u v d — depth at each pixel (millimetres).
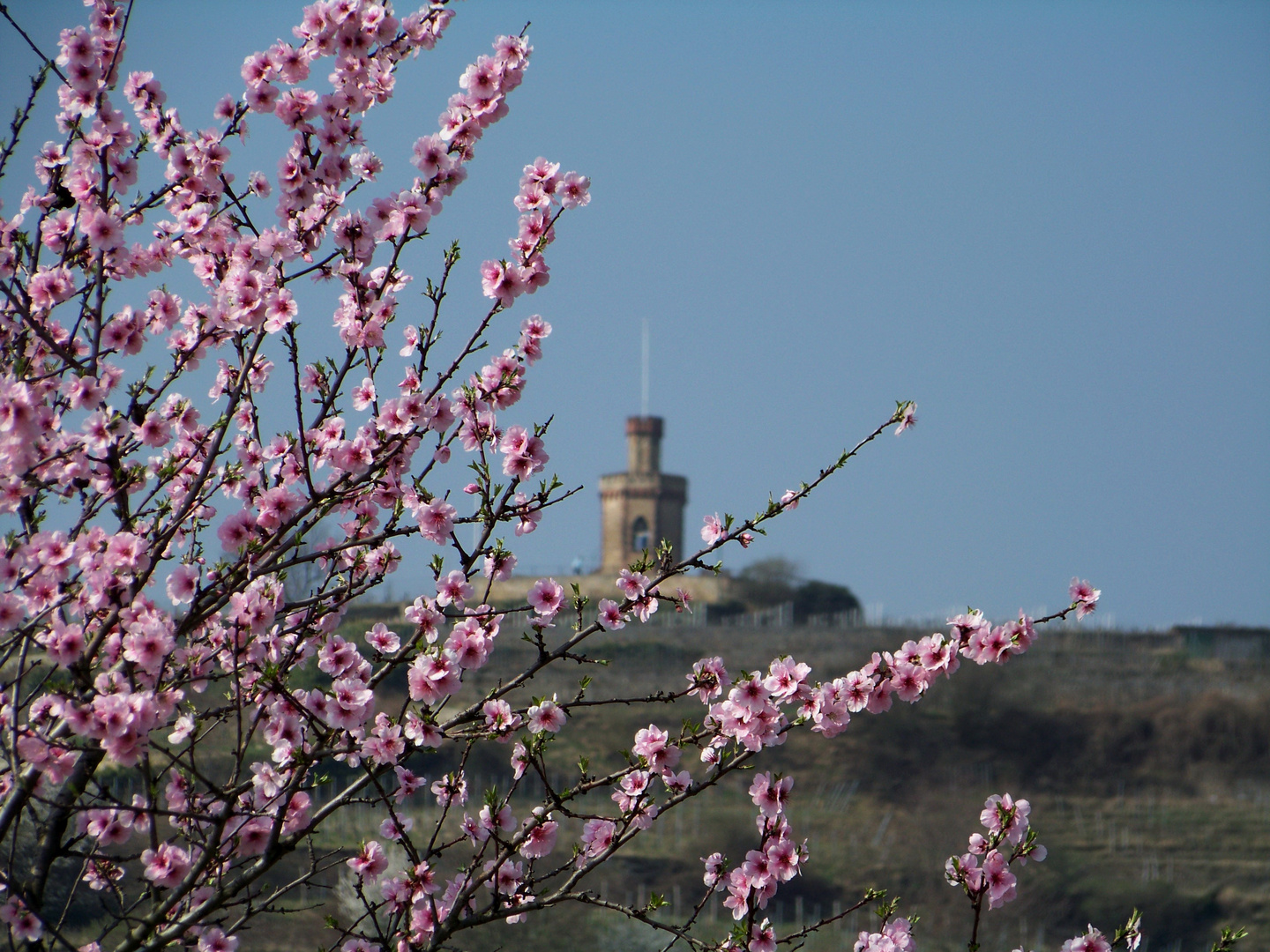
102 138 20875
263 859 18344
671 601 21094
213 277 22359
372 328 20719
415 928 21188
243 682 20828
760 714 20141
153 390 21781
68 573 18031
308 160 21172
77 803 18938
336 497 19797
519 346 21734
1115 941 19672
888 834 189750
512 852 20234
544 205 20750
